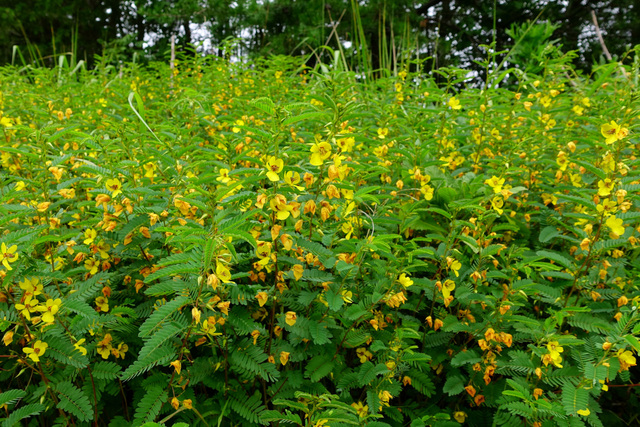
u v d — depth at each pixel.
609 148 2.31
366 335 1.99
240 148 2.41
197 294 1.65
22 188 2.05
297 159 2.42
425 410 2.20
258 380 1.96
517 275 2.29
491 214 2.17
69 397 1.72
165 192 2.05
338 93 2.52
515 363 1.95
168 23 11.65
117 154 2.30
